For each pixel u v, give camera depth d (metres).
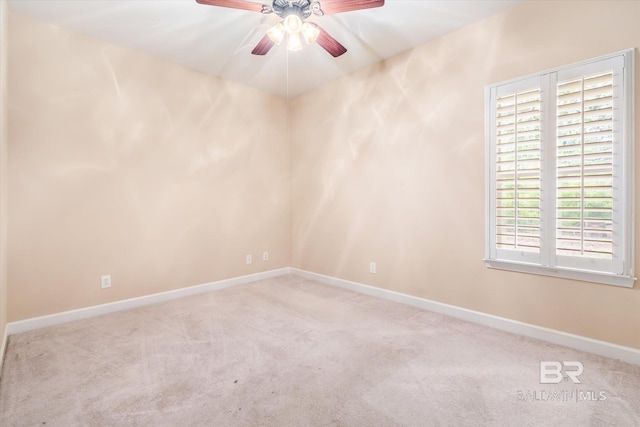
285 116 4.40
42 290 2.59
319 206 4.05
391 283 3.29
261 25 2.62
